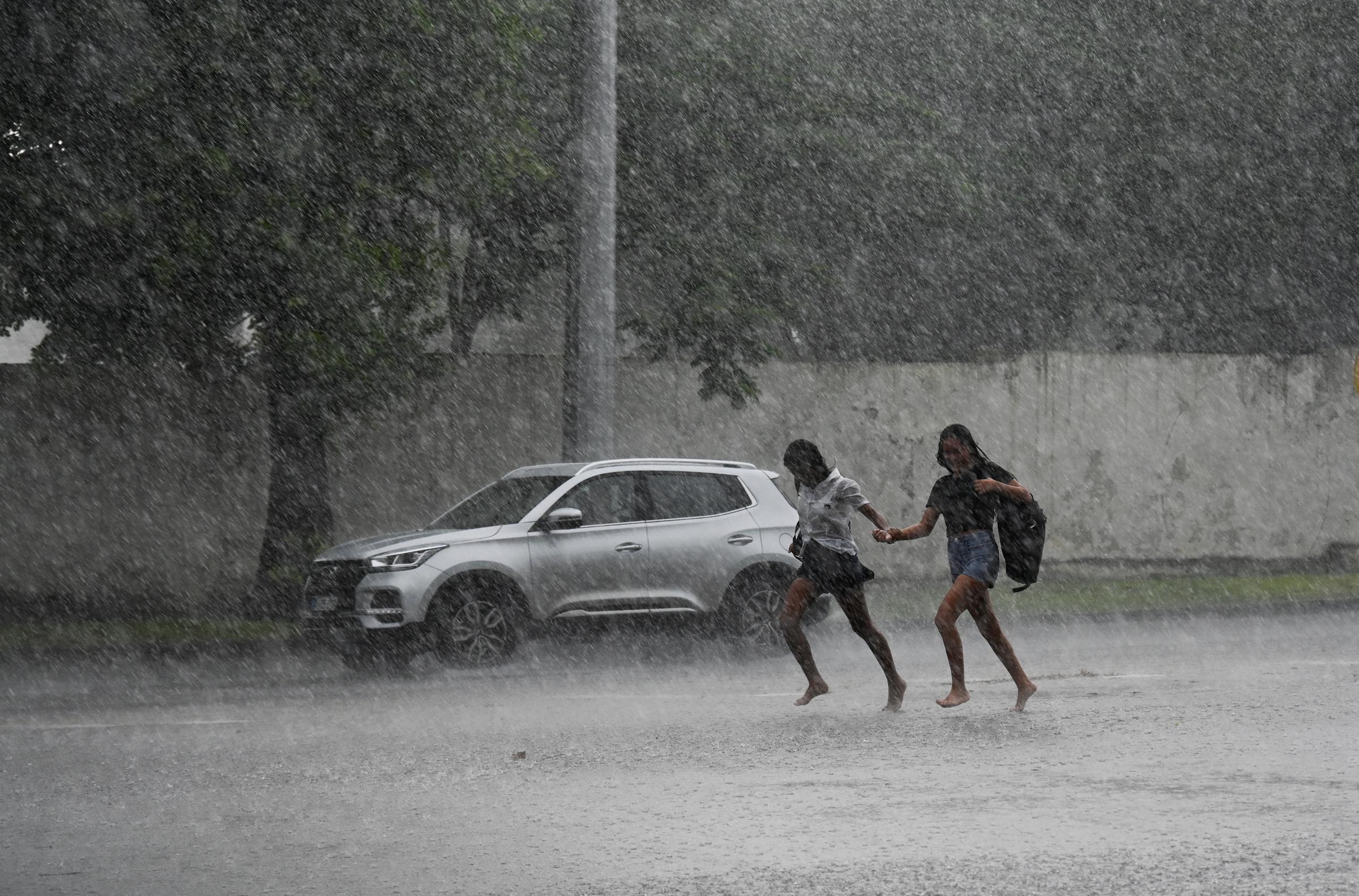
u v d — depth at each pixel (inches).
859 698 1322.6
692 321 2251.5
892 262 2652.6
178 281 1806.1
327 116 1797.5
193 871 714.2
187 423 2123.5
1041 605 2217.0
